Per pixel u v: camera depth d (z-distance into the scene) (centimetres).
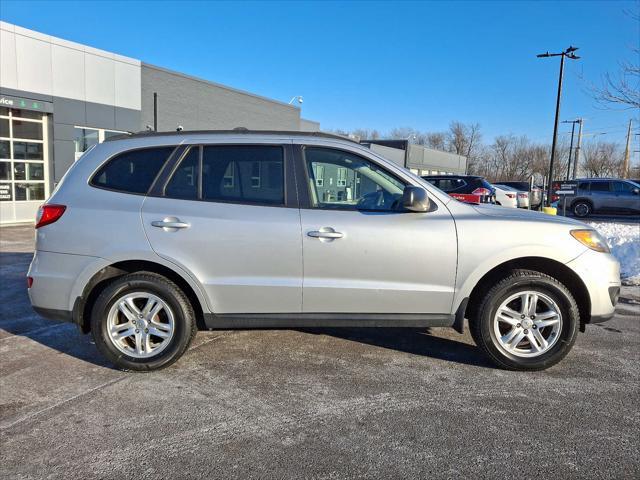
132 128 1662
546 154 6931
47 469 263
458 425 310
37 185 1409
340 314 384
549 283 378
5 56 1261
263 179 385
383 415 322
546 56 1894
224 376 382
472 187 1447
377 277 378
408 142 4138
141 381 372
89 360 412
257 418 318
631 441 292
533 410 329
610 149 6606
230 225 372
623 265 829
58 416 319
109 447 284
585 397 349
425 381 374
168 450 281
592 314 386
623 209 2086
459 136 7831
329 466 267
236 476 258
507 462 271
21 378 376
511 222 383
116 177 387
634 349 448
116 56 1581
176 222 372
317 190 385
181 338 381
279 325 386
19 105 1302
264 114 2503
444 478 257
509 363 389
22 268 774
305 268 375
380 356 425
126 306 380
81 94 1471
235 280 377
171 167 385
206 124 2083
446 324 388
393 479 256
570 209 2203
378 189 390
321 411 327
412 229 376
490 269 380
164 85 1811
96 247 372
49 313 382
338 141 395
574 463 270
